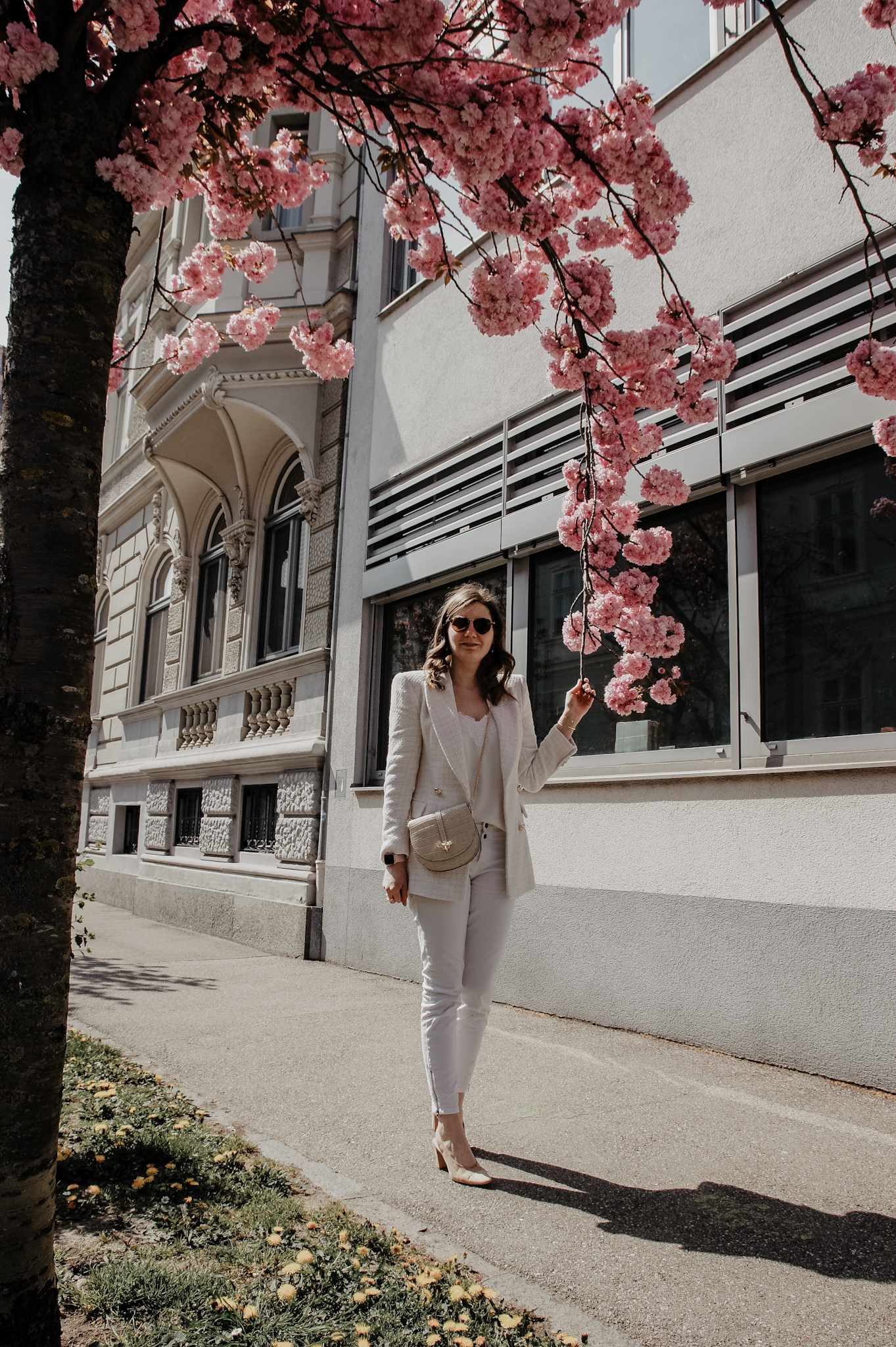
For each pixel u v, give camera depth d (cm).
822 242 459
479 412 701
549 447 630
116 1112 338
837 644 439
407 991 625
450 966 301
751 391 486
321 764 836
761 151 494
